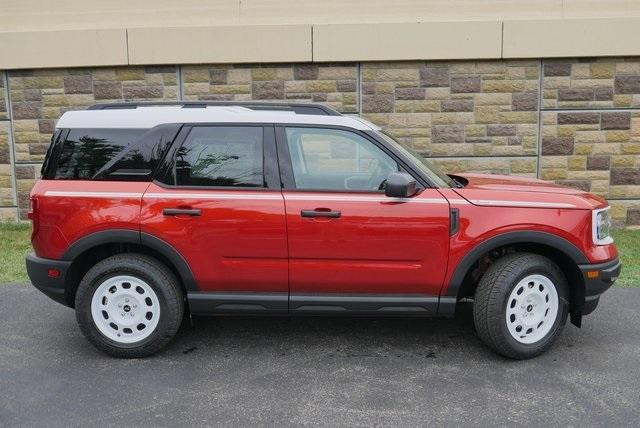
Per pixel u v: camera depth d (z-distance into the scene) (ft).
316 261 14.55
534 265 14.46
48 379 13.99
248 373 14.32
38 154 30.48
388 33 28.73
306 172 14.90
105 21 29.48
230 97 29.81
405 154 15.17
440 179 15.39
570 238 14.48
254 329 17.22
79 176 14.90
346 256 14.49
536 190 15.15
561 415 12.20
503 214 14.40
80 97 30.07
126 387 13.56
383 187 14.74
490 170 29.84
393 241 14.39
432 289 14.66
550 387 13.47
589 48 28.43
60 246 14.67
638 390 13.30
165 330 14.88
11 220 31.01
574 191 15.55
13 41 29.32
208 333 16.92
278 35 28.94
